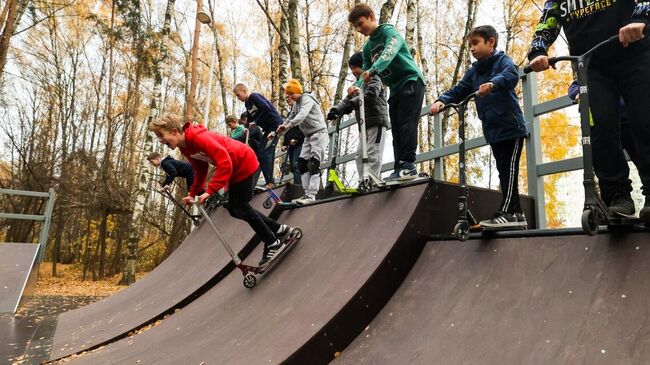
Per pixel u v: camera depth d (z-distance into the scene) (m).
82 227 19.91
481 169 10.20
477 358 1.97
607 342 1.69
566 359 1.73
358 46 15.80
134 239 13.36
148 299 5.25
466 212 2.63
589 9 2.16
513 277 2.28
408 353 2.23
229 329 3.26
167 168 7.36
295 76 9.73
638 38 1.84
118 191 15.93
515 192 2.83
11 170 18.19
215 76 22.55
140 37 15.67
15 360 3.82
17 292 6.75
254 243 4.85
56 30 19.88
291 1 10.04
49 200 8.82
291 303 3.09
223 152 3.62
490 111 2.92
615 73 2.12
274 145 5.82
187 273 5.46
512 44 16.28
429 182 3.07
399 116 3.82
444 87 19.23
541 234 2.36
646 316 1.69
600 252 2.06
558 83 11.66
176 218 15.27
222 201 7.05
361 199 3.72
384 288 2.72
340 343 2.51
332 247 3.49
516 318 2.05
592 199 1.93
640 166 2.01
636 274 1.85
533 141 4.14
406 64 3.78
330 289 2.89
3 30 12.35
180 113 21.80
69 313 6.01
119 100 21.78
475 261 2.55
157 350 3.42
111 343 4.12
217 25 21.27
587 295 1.93
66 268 20.84
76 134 20.50
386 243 2.92
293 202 4.81
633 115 2.02
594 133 2.15
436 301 2.48
